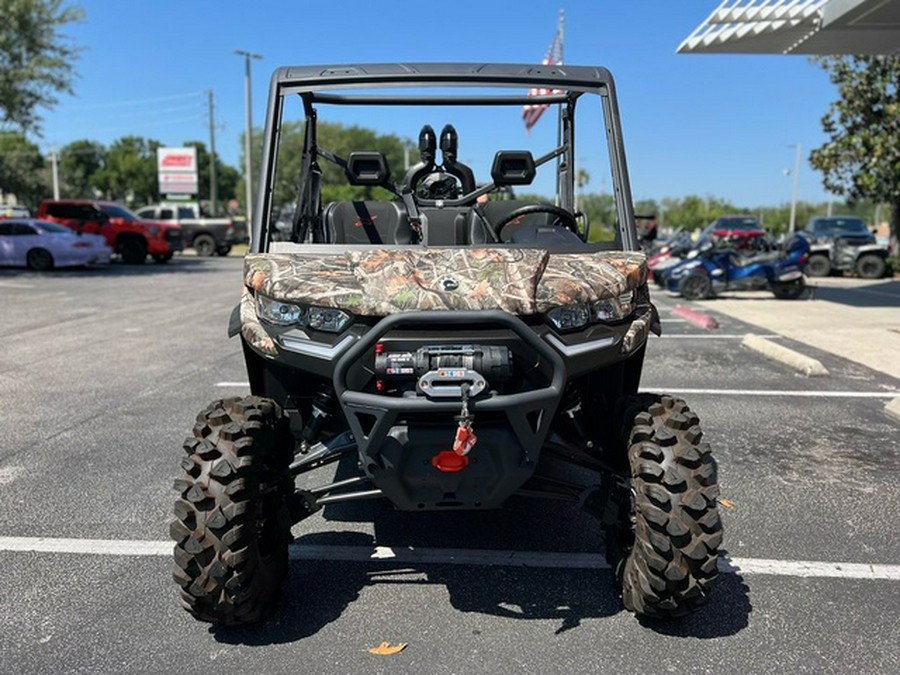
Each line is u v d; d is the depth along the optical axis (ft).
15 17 73.15
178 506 9.62
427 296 9.41
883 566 12.32
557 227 13.14
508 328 9.29
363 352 9.29
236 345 31.76
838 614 10.87
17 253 70.08
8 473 16.52
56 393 23.49
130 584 11.74
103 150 334.03
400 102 13.92
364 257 10.46
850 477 16.28
